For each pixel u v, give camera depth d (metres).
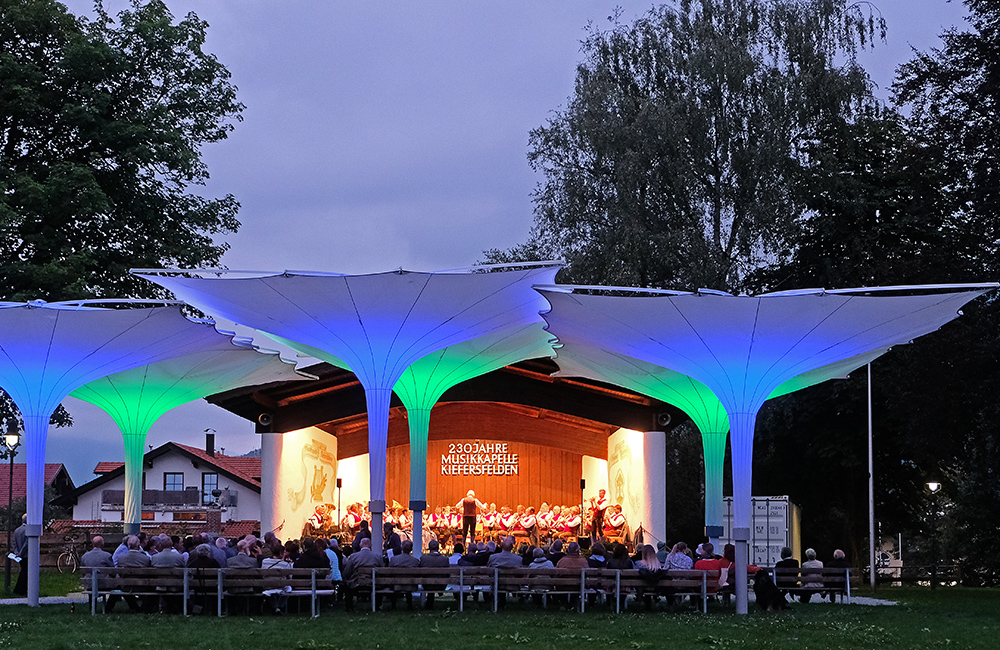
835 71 39.62
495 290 21.75
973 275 31.61
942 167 31.39
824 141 41.19
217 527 43.03
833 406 39.00
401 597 23.05
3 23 33.53
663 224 40.00
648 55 41.12
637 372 25.94
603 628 17.56
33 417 21.88
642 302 20.78
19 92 32.22
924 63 32.09
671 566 21.61
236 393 30.42
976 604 24.36
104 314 21.27
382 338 22.17
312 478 33.94
